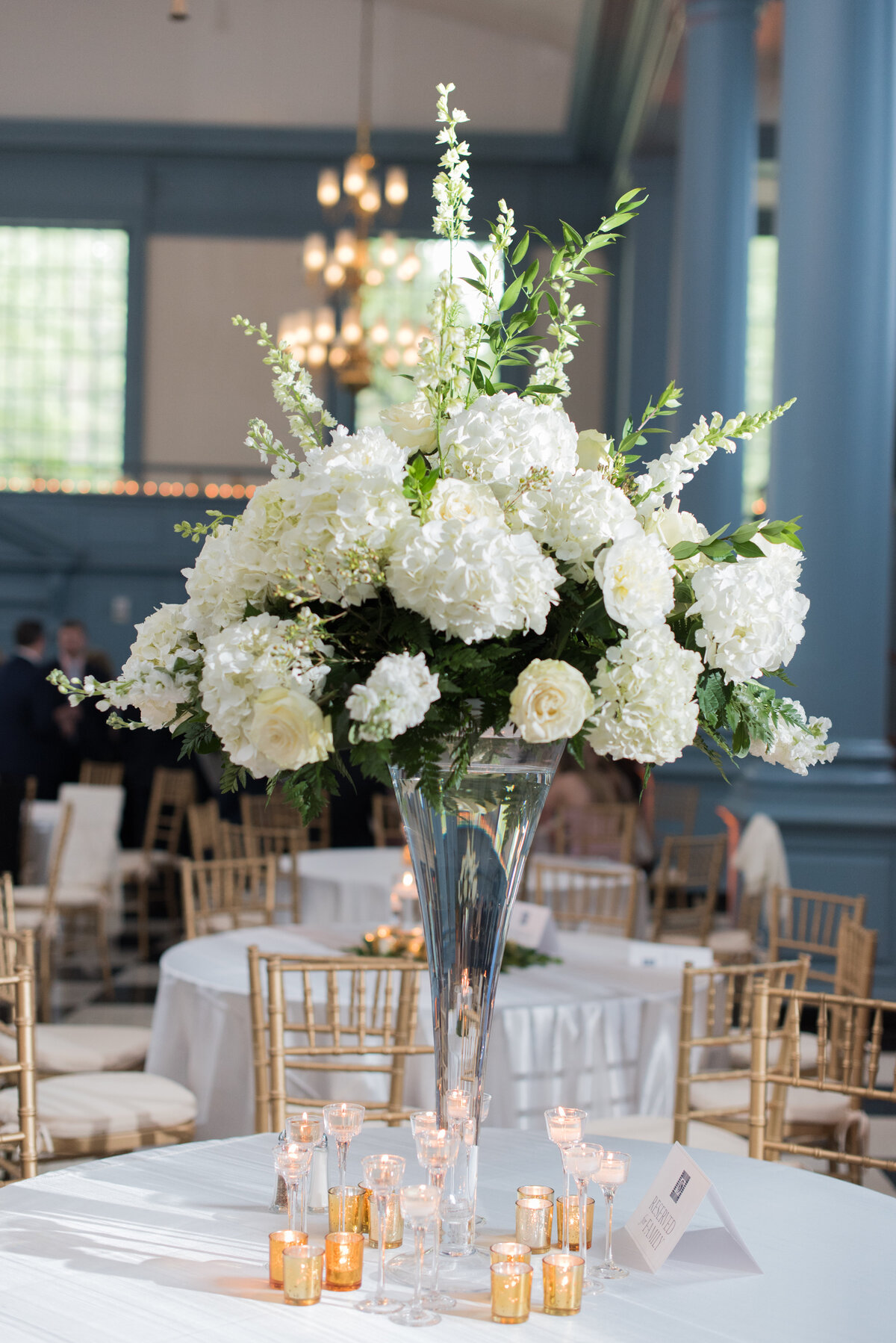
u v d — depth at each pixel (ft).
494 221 5.02
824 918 18.89
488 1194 5.80
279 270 40.14
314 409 4.92
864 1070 15.65
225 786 4.91
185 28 39.27
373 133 39.34
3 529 37.11
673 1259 5.14
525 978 10.57
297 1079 9.59
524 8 36.58
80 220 40.11
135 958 22.61
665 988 10.41
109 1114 9.46
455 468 4.71
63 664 28.02
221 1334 4.36
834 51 18.38
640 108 32.76
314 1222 5.41
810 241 18.48
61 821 19.62
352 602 4.50
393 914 13.67
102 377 41.04
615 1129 9.14
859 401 18.47
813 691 18.98
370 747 4.34
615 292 38.42
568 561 4.63
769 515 19.29
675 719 4.46
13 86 39.34
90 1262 4.93
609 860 18.40
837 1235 5.42
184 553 37.88
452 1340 4.36
